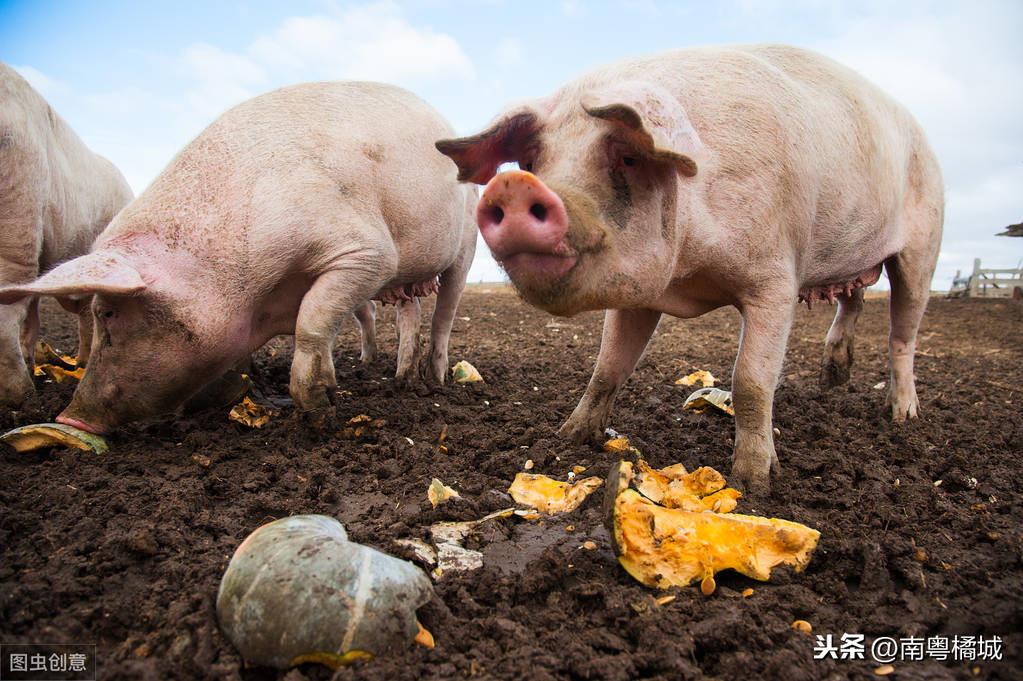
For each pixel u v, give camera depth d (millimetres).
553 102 872
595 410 1159
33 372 1627
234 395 1344
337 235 1199
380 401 1428
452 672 583
